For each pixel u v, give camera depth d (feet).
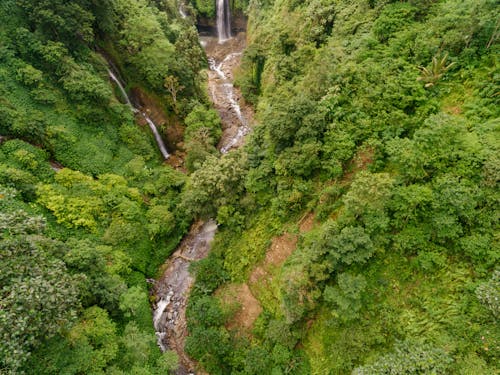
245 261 69.46
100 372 50.83
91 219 75.15
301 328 54.65
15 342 37.32
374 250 48.26
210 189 75.36
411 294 46.03
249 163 78.69
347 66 66.08
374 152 56.75
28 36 83.71
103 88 91.71
